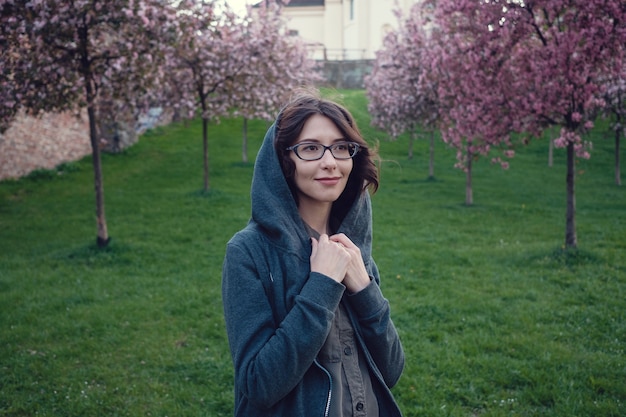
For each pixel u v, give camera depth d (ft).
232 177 53.72
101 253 27.73
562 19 23.56
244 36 44.32
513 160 71.31
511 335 17.20
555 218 38.70
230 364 15.46
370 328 5.09
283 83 48.73
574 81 22.98
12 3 22.72
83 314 19.48
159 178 52.70
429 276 24.25
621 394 13.33
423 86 41.83
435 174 62.49
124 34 25.44
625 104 35.50
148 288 22.67
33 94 25.40
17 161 51.29
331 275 4.74
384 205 43.60
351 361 4.98
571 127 24.72
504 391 13.64
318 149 5.08
